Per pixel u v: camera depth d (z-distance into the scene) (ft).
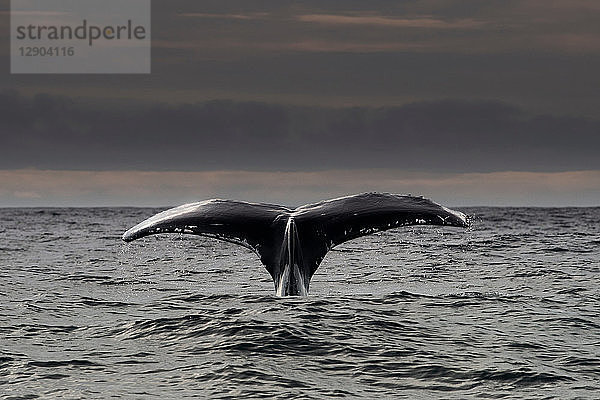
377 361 143.23
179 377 134.31
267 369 138.00
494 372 136.87
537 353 150.10
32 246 391.04
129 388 129.08
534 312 188.75
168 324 169.99
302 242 163.22
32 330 170.71
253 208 169.68
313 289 227.40
